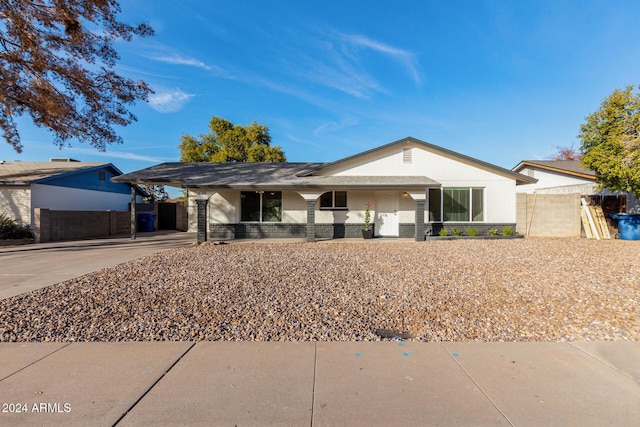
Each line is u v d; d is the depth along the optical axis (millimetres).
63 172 18078
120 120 14125
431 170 15742
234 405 2707
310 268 8039
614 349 3713
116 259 9828
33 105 12477
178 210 23672
